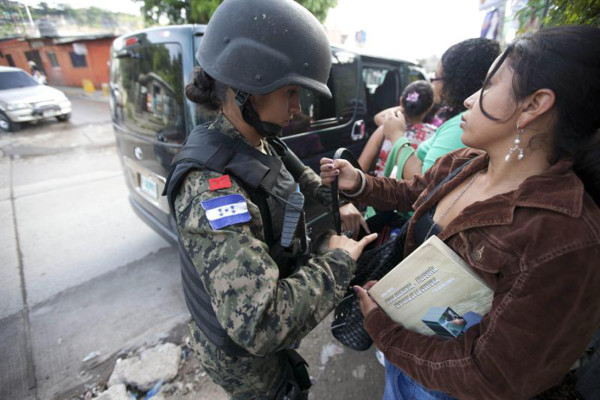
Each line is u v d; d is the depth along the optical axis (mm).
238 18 698
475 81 1144
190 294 834
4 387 1611
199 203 665
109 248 2863
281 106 752
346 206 1187
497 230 607
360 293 849
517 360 551
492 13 3479
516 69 563
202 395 1568
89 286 2359
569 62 506
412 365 709
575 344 539
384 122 1702
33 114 7379
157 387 1603
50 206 3746
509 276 577
